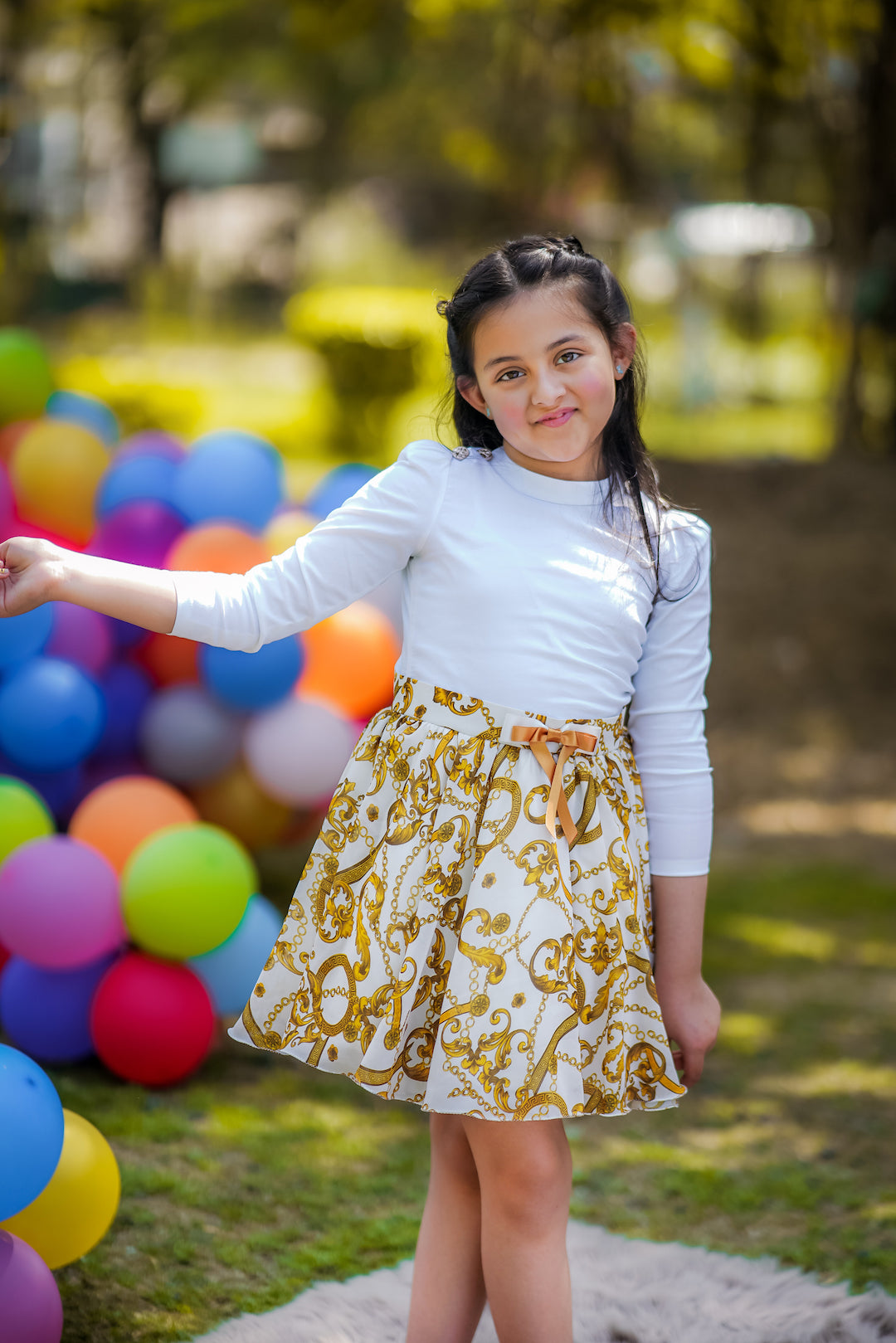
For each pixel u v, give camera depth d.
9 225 14.82
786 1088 3.08
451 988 1.59
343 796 1.73
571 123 12.16
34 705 3.00
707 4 8.70
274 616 1.64
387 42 15.71
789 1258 2.31
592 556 1.70
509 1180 1.65
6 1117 1.63
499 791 1.64
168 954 2.85
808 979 3.78
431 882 1.63
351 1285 2.14
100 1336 1.97
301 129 20.69
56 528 3.22
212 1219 2.36
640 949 1.70
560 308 1.65
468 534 1.68
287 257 19.97
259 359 16.17
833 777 5.79
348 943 1.67
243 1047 3.19
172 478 3.47
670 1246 2.31
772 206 14.13
